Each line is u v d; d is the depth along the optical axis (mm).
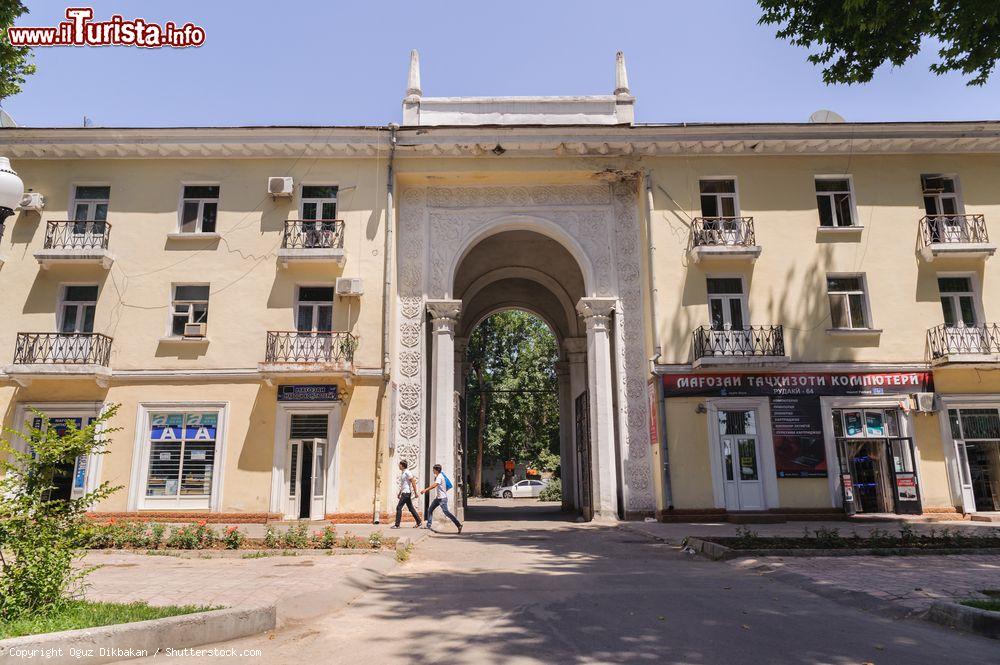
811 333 17172
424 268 17953
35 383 16281
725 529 14117
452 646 4949
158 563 8922
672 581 7832
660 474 16438
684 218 17750
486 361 42469
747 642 5023
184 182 17656
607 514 16734
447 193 18547
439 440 17109
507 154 17734
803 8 9922
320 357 16531
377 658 4652
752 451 16609
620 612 6066
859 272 17578
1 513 5207
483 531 14867
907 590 6613
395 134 17484
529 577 8195
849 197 18219
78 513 5645
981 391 16953
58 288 16844
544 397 42531
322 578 7426
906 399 16797
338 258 16797
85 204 17641
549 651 4793
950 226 17812
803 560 8844
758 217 17797
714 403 16688
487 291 24812
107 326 16688
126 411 16250
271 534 10828
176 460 16141
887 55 9945
